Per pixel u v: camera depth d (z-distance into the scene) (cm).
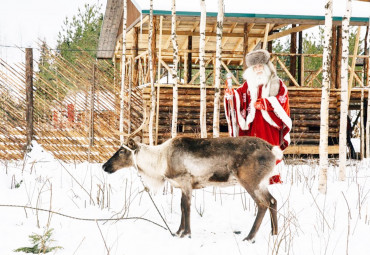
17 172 780
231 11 1123
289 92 1165
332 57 1186
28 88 940
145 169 527
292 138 1161
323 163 657
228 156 488
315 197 629
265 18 1143
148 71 1132
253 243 468
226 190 685
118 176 786
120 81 1023
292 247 441
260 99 696
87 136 973
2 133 933
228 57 1697
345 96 744
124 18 979
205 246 459
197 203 630
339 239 460
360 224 505
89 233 495
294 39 1355
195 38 1642
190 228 502
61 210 581
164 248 453
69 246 455
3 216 545
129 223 536
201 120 725
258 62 702
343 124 752
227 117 731
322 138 659
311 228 508
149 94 1080
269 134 714
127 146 536
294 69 1359
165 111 1112
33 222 528
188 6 1103
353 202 602
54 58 966
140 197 626
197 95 1131
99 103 988
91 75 982
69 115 972
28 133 941
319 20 1155
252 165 481
